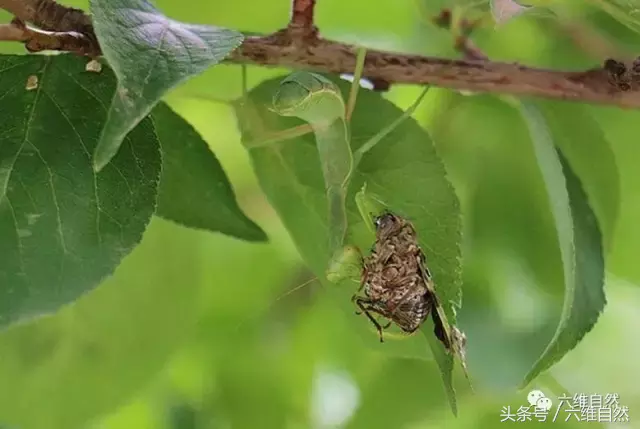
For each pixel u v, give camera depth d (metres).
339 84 0.72
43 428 0.75
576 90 0.73
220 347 0.81
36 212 0.68
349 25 0.81
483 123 0.79
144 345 0.75
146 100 0.66
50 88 0.69
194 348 0.81
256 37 0.71
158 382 0.80
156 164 0.68
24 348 0.74
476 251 0.80
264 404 0.81
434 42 0.79
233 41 0.67
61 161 0.68
